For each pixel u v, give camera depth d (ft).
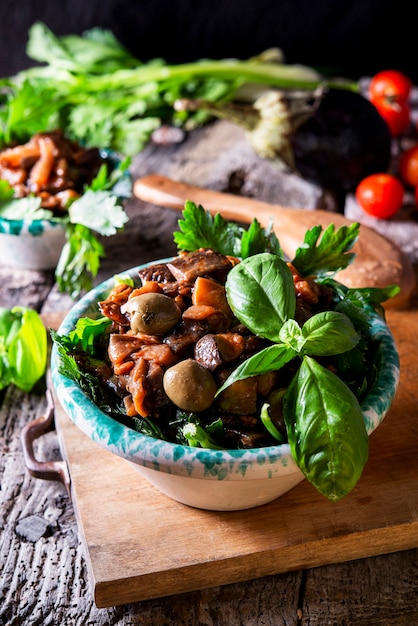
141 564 1.36
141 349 1.37
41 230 1.98
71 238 1.95
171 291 1.42
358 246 1.95
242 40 3.37
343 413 1.27
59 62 2.75
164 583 1.37
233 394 1.33
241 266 1.37
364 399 1.37
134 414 1.34
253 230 1.52
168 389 1.32
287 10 3.28
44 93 2.29
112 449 1.31
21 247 2.04
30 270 2.13
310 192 2.43
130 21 3.32
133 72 2.74
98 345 1.46
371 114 2.31
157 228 2.25
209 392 1.32
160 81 2.77
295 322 1.31
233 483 1.33
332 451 1.27
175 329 1.39
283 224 2.03
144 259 2.14
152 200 2.19
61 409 1.61
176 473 1.29
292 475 1.36
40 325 1.73
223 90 2.81
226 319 1.39
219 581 1.39
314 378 1.29
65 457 1.55
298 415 1.29
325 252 1.54
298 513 1.44
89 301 1.53
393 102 2.61
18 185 2.06
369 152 2.29
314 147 2.31
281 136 2.35
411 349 1.78
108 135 2.42
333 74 3.12
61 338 1.41
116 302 1.43
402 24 3.28
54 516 1.52
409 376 1.71
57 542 1.48
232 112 2.39
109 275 2.08
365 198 2.26
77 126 2.43
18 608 1.38
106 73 2.85
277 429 1.33
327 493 1.27
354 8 3.26
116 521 1.43
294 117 2.34
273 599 1.38
